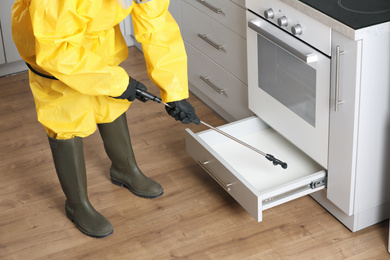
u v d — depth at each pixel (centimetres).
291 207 251
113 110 231
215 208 253
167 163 283
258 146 261
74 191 239
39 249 238
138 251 235
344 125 209
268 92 250
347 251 227
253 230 241
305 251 229
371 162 217
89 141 302
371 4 200
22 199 266
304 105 229
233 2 259
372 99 202
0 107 335
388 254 224
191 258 229
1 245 241
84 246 239
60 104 214
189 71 327
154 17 203
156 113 321
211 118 315
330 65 205
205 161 246
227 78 288
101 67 194
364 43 190
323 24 200
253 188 218
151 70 213
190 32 309
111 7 194
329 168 226
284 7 218
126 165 261
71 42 185
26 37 201
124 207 258
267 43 238
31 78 215
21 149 299
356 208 226
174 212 253
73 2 180
